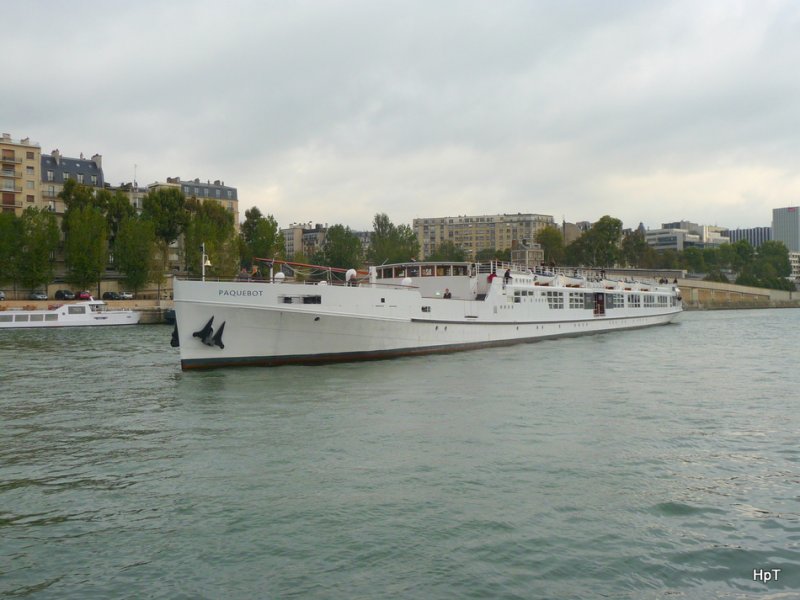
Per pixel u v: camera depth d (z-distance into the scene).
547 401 23.05
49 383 28.38
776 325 74.69
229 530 11.73
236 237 99.75
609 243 144.38
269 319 30.91
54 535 11.63
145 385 27.33
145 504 13.06
